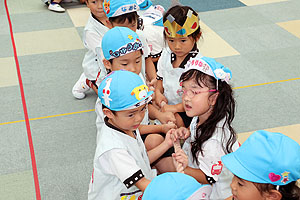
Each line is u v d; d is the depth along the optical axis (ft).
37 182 7.57
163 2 15.69
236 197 4.38
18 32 13.79
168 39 7.22
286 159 3.93
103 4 7.89
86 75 9.53
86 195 7.29
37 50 12.59
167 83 7.75
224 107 5.55
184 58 7.39
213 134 5.59
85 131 9.05
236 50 12.21
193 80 5.53
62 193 7.33
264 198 4.18
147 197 3.86
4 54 12.32
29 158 8.19
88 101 10.18
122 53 6.63
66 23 14.49
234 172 4.17
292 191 4.10
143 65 8.14
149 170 6.05
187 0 16.12
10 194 7.29
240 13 14.75
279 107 9.55
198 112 5.66
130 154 5.58
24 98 10.22
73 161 8.13
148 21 9.53
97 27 8.84
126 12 7.57
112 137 5.47
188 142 6.46
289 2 15.61
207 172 5.71
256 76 10.85
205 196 3.86
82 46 12.87
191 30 6.92
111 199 5.79
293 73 10.98
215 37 12.99
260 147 4.08
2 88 10.63
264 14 14.62
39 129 9.09
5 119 9.41
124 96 5.10
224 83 5.59
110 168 5.49
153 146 6.80
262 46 12.43
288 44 12.53
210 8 15.29
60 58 12.13
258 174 4.05
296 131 8.71
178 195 3.73
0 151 8.38
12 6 16.06
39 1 16.60
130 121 5.33
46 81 10.98
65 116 9.57
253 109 9.49
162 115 7.52
